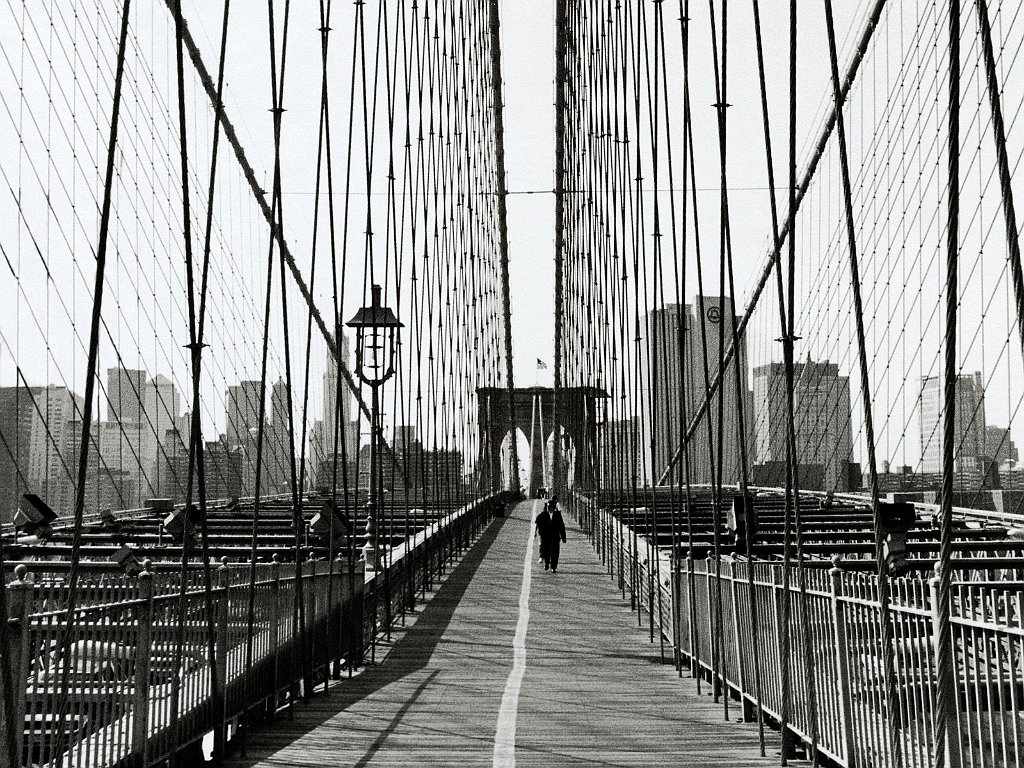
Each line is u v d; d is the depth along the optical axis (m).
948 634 4.10
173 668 6.55
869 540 15.24
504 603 18.05
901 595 5.02
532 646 13.51
